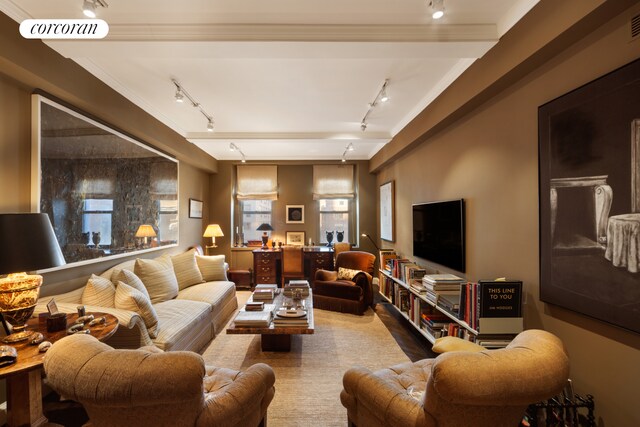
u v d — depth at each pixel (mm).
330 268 5902
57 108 2383
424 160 3816
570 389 1600
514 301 1997
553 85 1800
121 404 1031
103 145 2943
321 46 2078
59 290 2434
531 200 1994
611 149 1409
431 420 1169
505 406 1117
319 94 3199
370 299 4504
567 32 1548
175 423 1160
